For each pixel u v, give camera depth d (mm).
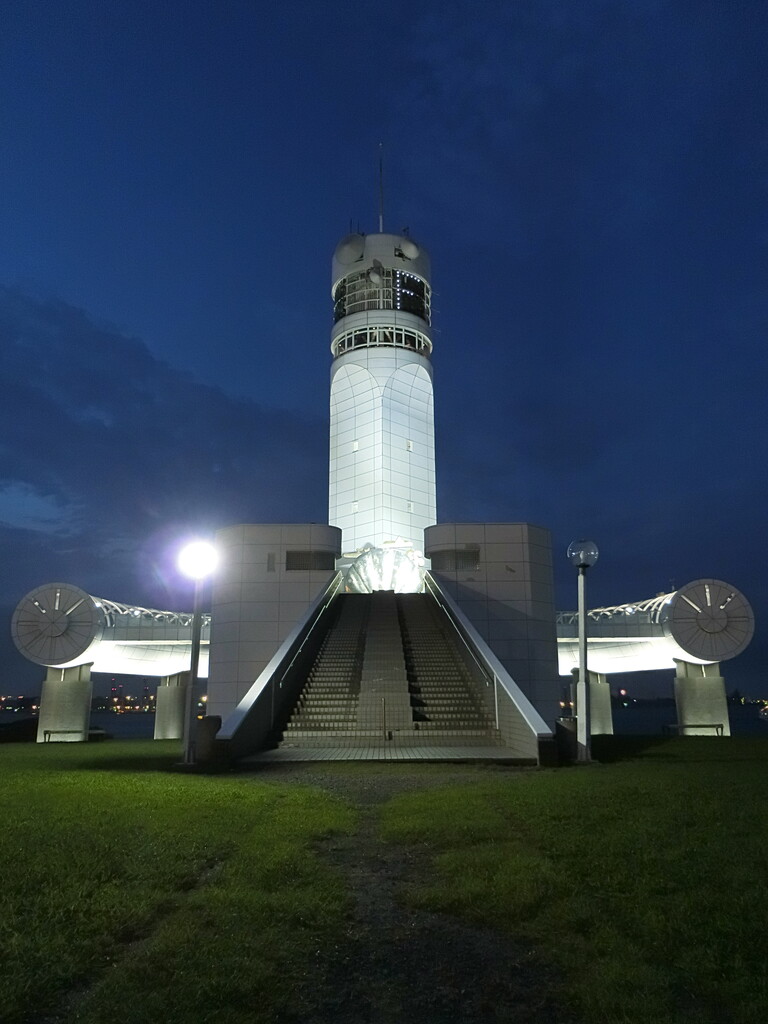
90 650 36312
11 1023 4219
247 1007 4457
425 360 51469
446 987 4852
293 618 33406
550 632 34281
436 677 24578
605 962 4992
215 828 8781
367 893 6754
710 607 37562
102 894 6262
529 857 7445
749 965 4867
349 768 15836
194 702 16953
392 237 52938
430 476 50688
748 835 8469
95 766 17172
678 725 38531
